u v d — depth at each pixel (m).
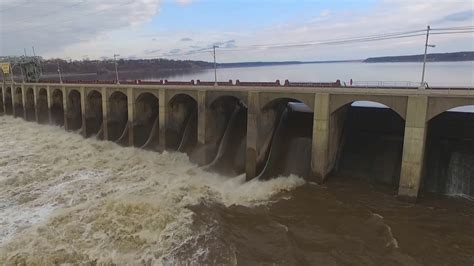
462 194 33.84
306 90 37.25
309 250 25.89
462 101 29.70
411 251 25.31
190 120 54.12
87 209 31.17
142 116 56.50
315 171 37.22
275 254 25.48
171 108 51.19
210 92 44.59
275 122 44.69
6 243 26.06
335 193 35.09
